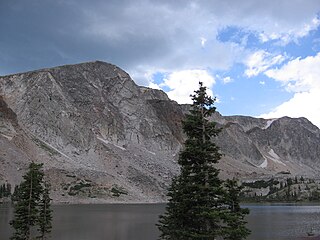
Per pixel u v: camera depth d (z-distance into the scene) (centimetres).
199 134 3500
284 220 12238
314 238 8162
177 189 4350
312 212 16425
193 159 3459
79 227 9600
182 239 3538
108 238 7831
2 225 9350
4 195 18650
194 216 3394
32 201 5509
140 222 10906
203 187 3300
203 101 3516
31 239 5841
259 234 8738
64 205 19725
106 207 18462
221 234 3388
